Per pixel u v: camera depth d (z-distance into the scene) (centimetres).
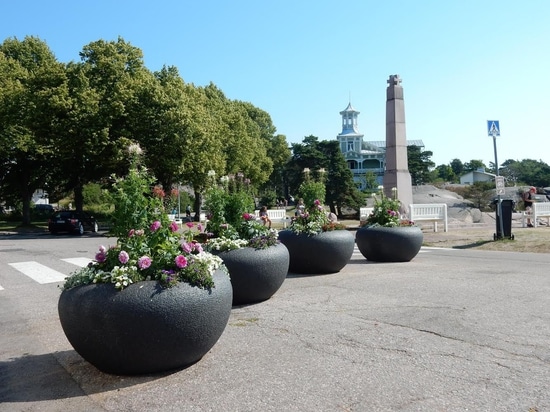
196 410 385
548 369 447
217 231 806
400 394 400
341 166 4981
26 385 459
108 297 438
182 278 466
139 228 498
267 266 749
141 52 3180
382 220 1259
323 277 997
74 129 2758
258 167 5375
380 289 845
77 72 2934
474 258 1279
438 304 712
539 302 711
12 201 4753
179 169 3062
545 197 4084
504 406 373
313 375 447
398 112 2197
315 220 1061
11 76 3600
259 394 410
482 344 522
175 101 2983
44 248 1922
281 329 605
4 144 3388
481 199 4172
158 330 438
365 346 526
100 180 3391
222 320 485
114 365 452
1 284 1084
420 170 8300
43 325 698
